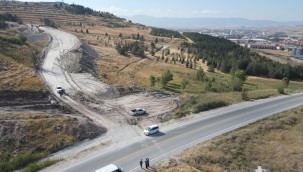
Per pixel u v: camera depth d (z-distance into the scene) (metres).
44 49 139.00
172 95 96.81
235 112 78.69
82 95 90.69
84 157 56.94
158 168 50.97
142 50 167.00
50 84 97.38
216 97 90.62
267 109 81.31
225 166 52.28
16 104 80.56
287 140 63.06
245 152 57.09
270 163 54.47
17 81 91.88
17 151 62.31
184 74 132.62
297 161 55.22
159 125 72.50
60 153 62.25
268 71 164.12
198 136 63.94
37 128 67.81
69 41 162.00
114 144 63.12
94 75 113.75
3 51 114.44
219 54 195.38
